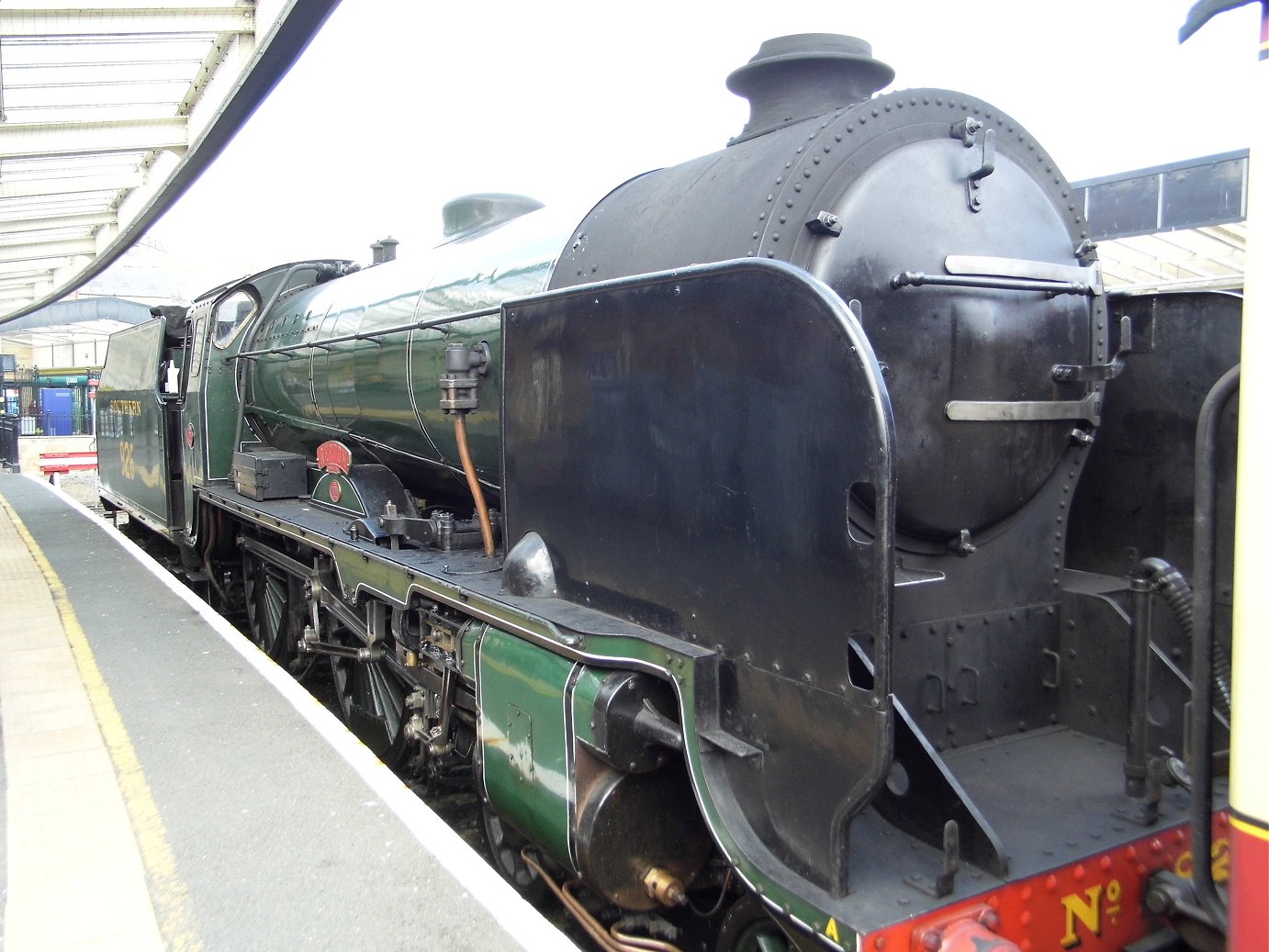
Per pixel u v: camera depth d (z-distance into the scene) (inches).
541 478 125.8
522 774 118.0
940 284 103.8
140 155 437.4
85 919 98.2
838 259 98.8
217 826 118.9
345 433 220.1
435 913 99.7
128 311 1481.3
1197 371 120.5
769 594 87.7
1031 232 115.8
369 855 111.9
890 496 74.7
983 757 111.1
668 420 100.3
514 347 130.1
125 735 149.6
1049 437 116.1
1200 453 69.7
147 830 118.0
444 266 181.0
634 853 108.3
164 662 189.3
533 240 154.2
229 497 252.4
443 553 160.4
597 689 104.0
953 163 110.0
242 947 93.6
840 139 103.0
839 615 79.7
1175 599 97.7
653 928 120.6
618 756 101.7
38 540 348.5
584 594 117.9
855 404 77.2
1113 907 90.2
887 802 94.6
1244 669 59.7
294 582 238.5
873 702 75.9
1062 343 116.6
